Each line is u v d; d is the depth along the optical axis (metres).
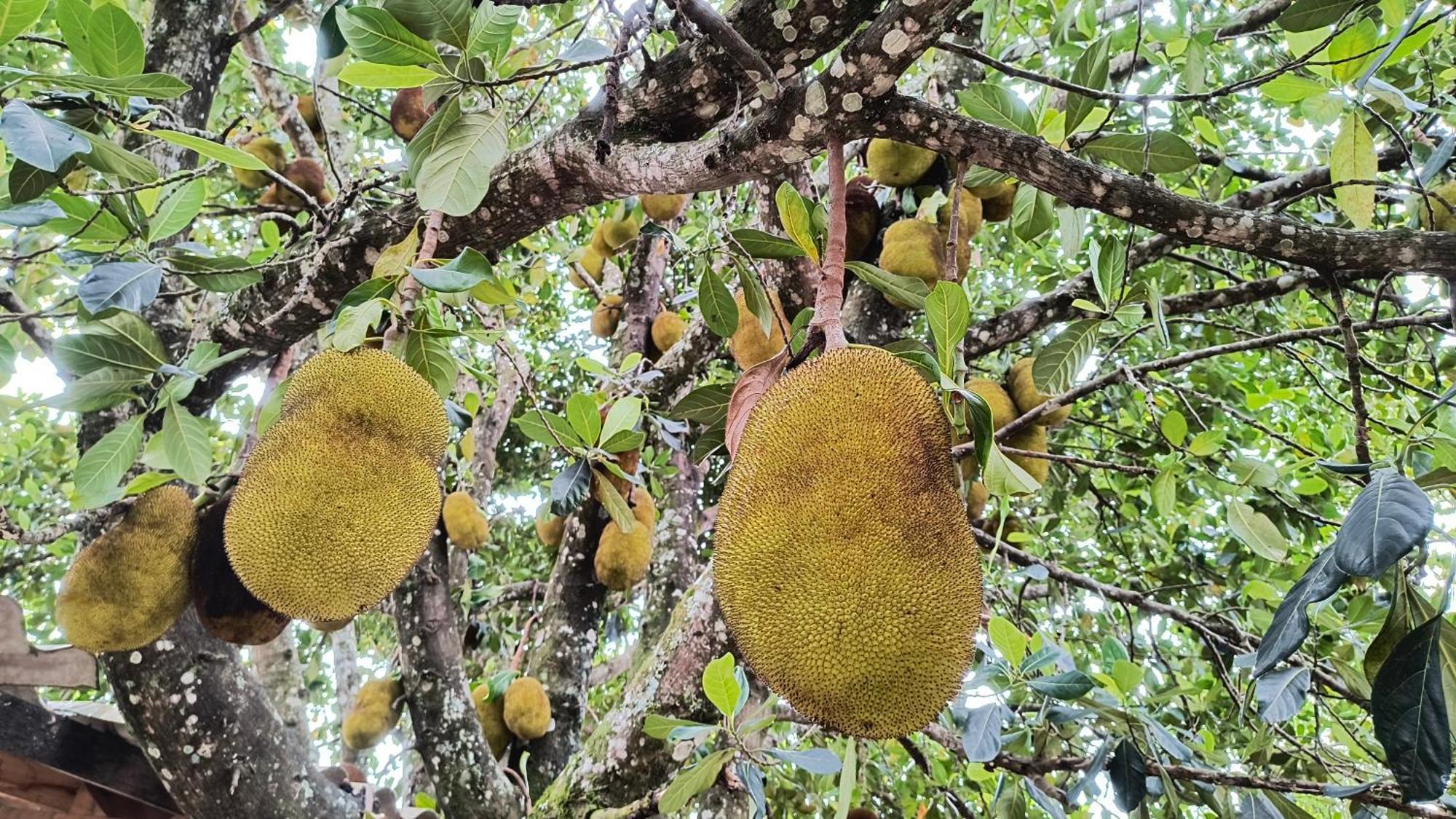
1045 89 2.45
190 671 2.48
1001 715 2.29
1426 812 2.13
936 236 2.64
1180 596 4.44
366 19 1.52
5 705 2.38
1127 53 3.37
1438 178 2.62
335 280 2.38
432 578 3.53
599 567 3.78
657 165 1.83
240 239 5.81
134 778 2.55
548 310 6.23
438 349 2.04
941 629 1.32
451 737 3.34
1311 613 2.24
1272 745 2.83
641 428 3.98
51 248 1.99
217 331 2.54
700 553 5.32
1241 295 3.13
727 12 1.94
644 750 2.53
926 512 1.39
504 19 1.60
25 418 5.91
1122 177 1.56
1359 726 3.41
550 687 3.87
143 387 2.20
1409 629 1.43
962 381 1.71
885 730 1.32
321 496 1.69
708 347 3.74
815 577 1.31
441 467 2.02
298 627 6.66
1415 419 2.88
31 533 2.00
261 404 2.68
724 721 2.50
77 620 2.11
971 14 2.98
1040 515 4.81
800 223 1.68
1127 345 4.25
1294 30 1.62
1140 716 2.40
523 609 6.00
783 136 1.58
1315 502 3.84
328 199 3.87
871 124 1.57
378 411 1.80
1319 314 4.30
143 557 2.15
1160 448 4.16
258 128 3.78
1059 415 3.11
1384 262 1.56
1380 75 2.42
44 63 4.40
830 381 1.52
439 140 1.72
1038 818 3.26
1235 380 4.57
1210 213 1.56
